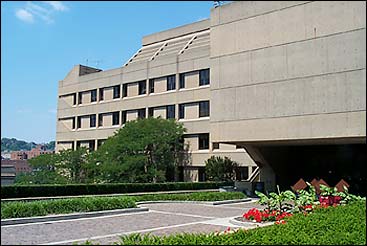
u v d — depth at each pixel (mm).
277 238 7770
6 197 24359
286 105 24953
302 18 24562
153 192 31391
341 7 23047
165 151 41344
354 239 7887
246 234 8312
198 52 42719
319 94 23625
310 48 24109
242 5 27484
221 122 28000
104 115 53469
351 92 22453
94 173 43125
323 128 23359
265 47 26141
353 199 18016
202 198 25141
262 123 25953
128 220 16594
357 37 22359
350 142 26094
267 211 15719
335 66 23109
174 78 45188
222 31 28484
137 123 41562
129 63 53438
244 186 32594
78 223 15445
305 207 15555
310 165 35812
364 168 33219
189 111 43250
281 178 34000
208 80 41750
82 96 57531
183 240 7684
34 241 11398
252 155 31984
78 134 56875
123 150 40125
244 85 27031
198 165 41844
